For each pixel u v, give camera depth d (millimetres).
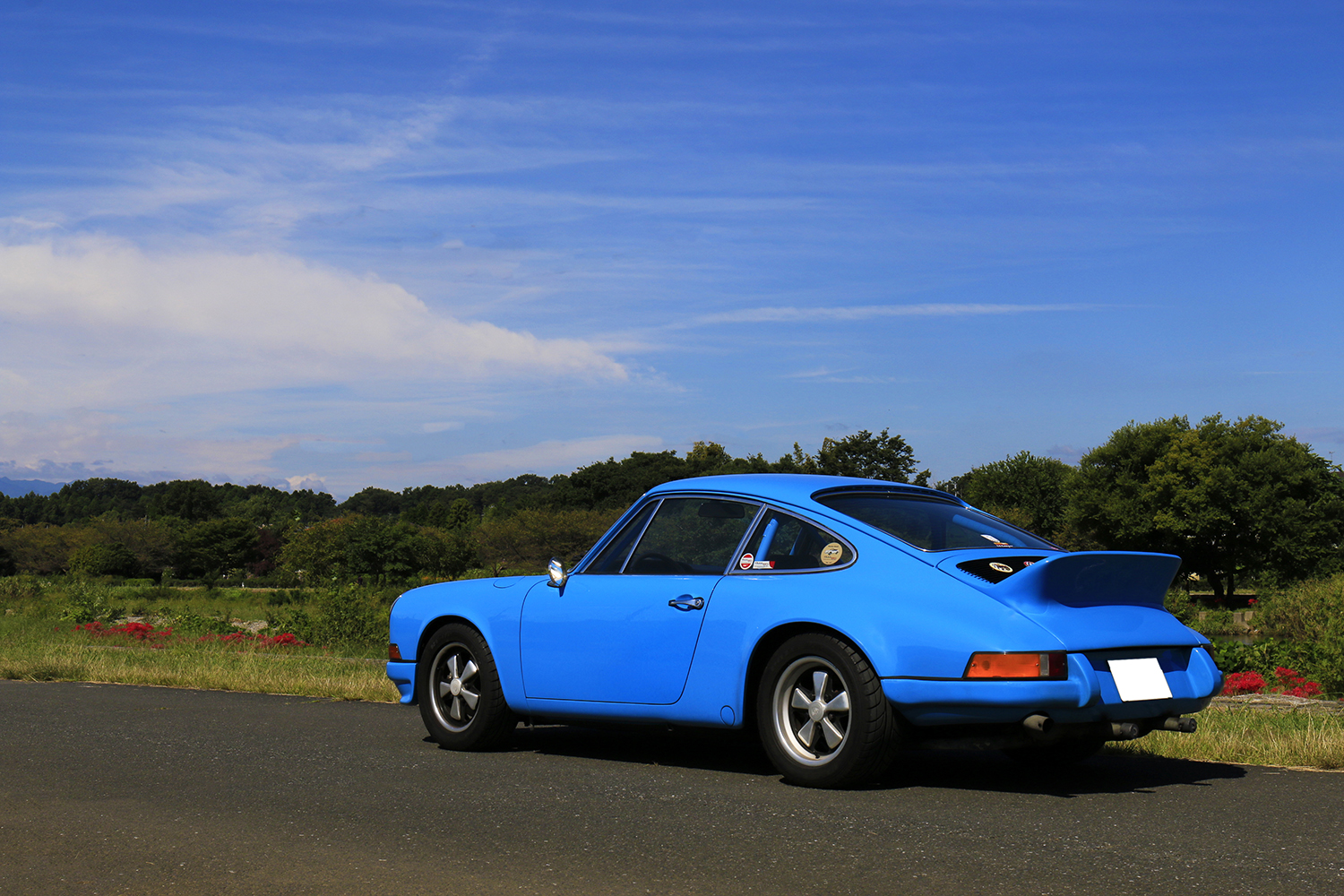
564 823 4375
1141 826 4234
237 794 5074
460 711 6469
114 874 3689
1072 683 4559
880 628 4805
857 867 3658
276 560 102125
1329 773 5543
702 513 5742
